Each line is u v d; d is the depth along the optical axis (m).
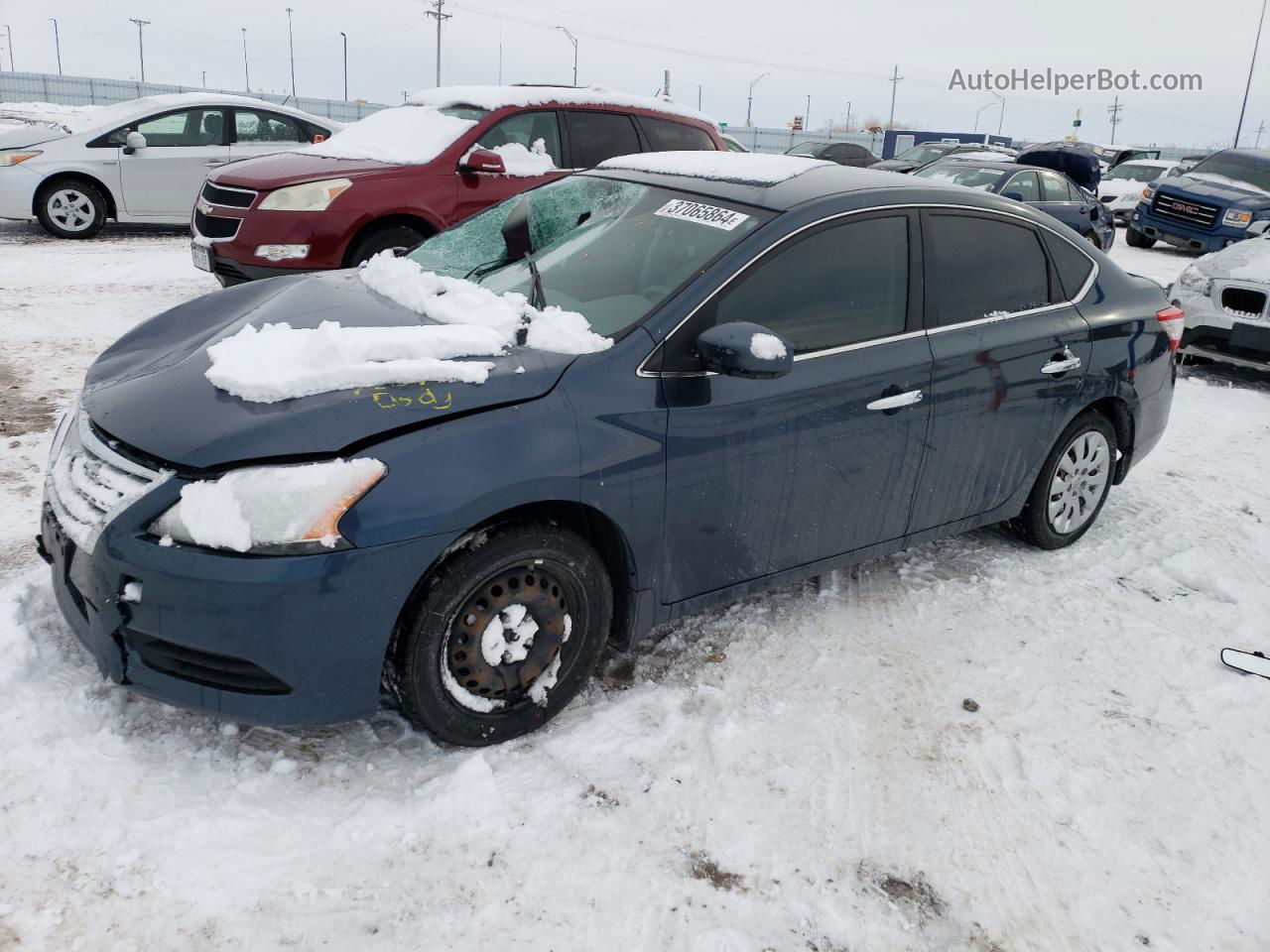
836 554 3.41
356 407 2.41
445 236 3.90
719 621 3.54
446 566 2.48
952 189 3.69
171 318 3.29
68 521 2.47
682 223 3.27
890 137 44.53
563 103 7.42
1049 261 3.95
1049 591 3.97
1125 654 3.53
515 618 2.66
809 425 3.08
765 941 2.20
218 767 2.55
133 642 2.42
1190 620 3.82
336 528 2.28
